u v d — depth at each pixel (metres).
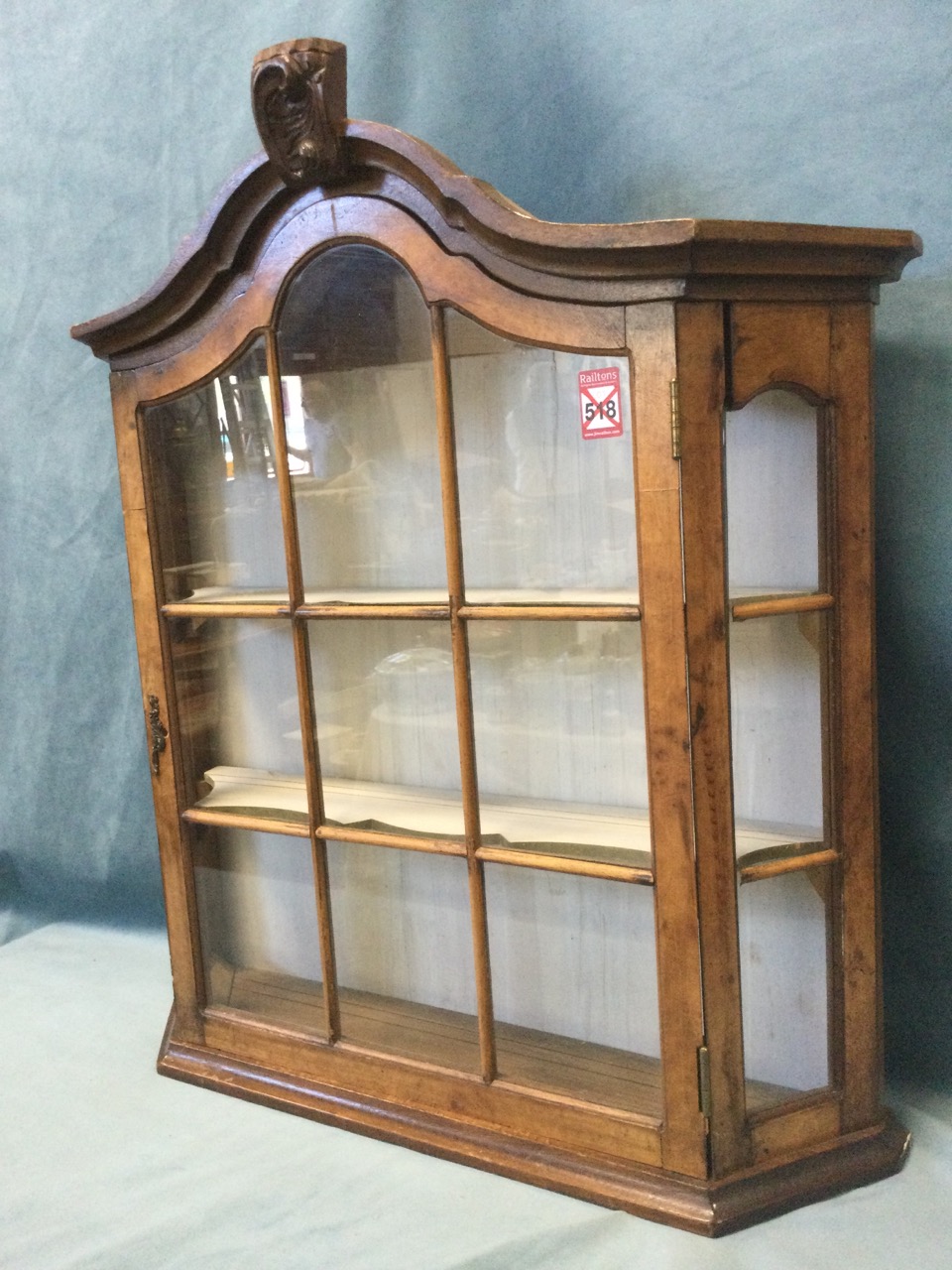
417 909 1.41
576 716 1.28
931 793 1.44
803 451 1.20
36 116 1.94
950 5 1.30
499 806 1.33
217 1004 1.60
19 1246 1.25
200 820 1.55
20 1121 1.49
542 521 1.24
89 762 2.08
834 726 1.23
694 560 1.13
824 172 1.39
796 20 1.38
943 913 1.45
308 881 1.49
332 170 1.24
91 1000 1.84
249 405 1.40
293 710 1.47
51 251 1.96
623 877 1.22
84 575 2.02
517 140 1.59
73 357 1.97
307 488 1.39
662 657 1.16
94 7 1.86
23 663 2.11
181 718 1.55
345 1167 1.36
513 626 1.29
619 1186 1.25
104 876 2.11
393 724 1.39
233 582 1.48
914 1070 1.49
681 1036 1.21
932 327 1.36
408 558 1.35
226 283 1.37
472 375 1.24
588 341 1.15
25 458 2.04
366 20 1.66
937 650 1.41
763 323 1.13
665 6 1.45
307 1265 1.19
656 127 1.48
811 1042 1.29
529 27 1.55
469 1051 1.39
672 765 1.17
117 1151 1.42
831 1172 1.25
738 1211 1.20
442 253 1.22
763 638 1.22
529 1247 1.19
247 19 1.75
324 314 1.32
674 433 1.11
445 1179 1.32
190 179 1.84
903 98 1.34
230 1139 1.43
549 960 1.32
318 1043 1.48
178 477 1.50
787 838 1.26
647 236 1.05
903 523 1.41
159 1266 1.21
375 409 1.32
